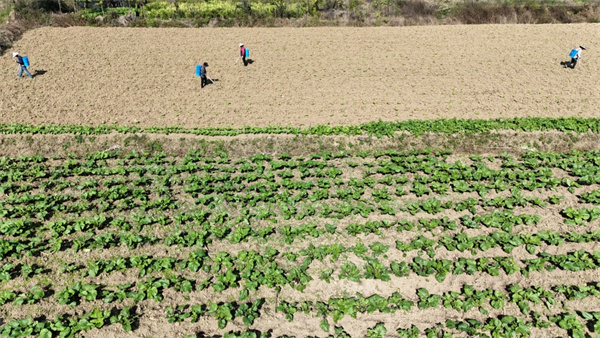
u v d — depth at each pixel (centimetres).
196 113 1967
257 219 1270
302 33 2873
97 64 2402
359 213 1289
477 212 1292
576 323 902
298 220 1270
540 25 2884
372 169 1552
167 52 2580
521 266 1075
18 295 991
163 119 1916
